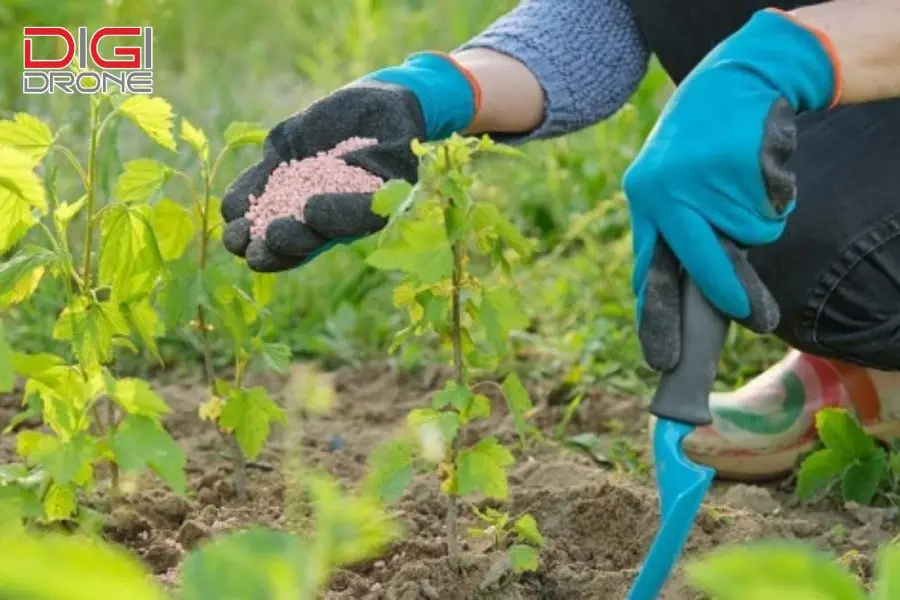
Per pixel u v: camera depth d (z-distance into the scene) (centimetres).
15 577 117
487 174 565
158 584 250
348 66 697
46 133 273
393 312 482
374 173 264
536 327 470
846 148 298
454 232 243
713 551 279
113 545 285
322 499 150
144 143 552
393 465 256
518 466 362
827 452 322
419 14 716
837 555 291
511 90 303
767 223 238
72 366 259
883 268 295
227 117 551
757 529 293
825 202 295
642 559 289
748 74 241
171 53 732
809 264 298
